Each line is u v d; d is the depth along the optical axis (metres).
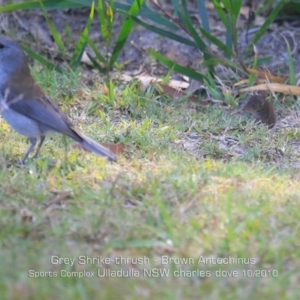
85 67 16.12
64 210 9.28
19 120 10.94
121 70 16.12
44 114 10.82
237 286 7.65
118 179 10.08
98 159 11.01
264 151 12.43
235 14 15.08
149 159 11.43
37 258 8.05
